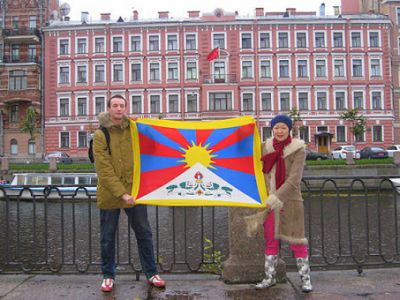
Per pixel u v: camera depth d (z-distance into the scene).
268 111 44.12
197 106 44.03
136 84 44.41
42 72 44.97
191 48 44.28
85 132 44.34
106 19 47.22
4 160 31.80
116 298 4.73
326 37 44.53
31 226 16.80
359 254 11.73
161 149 5.08
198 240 13.70
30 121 42.16
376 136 44.41
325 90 44.38
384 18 44.78
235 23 44.16
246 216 5.14
